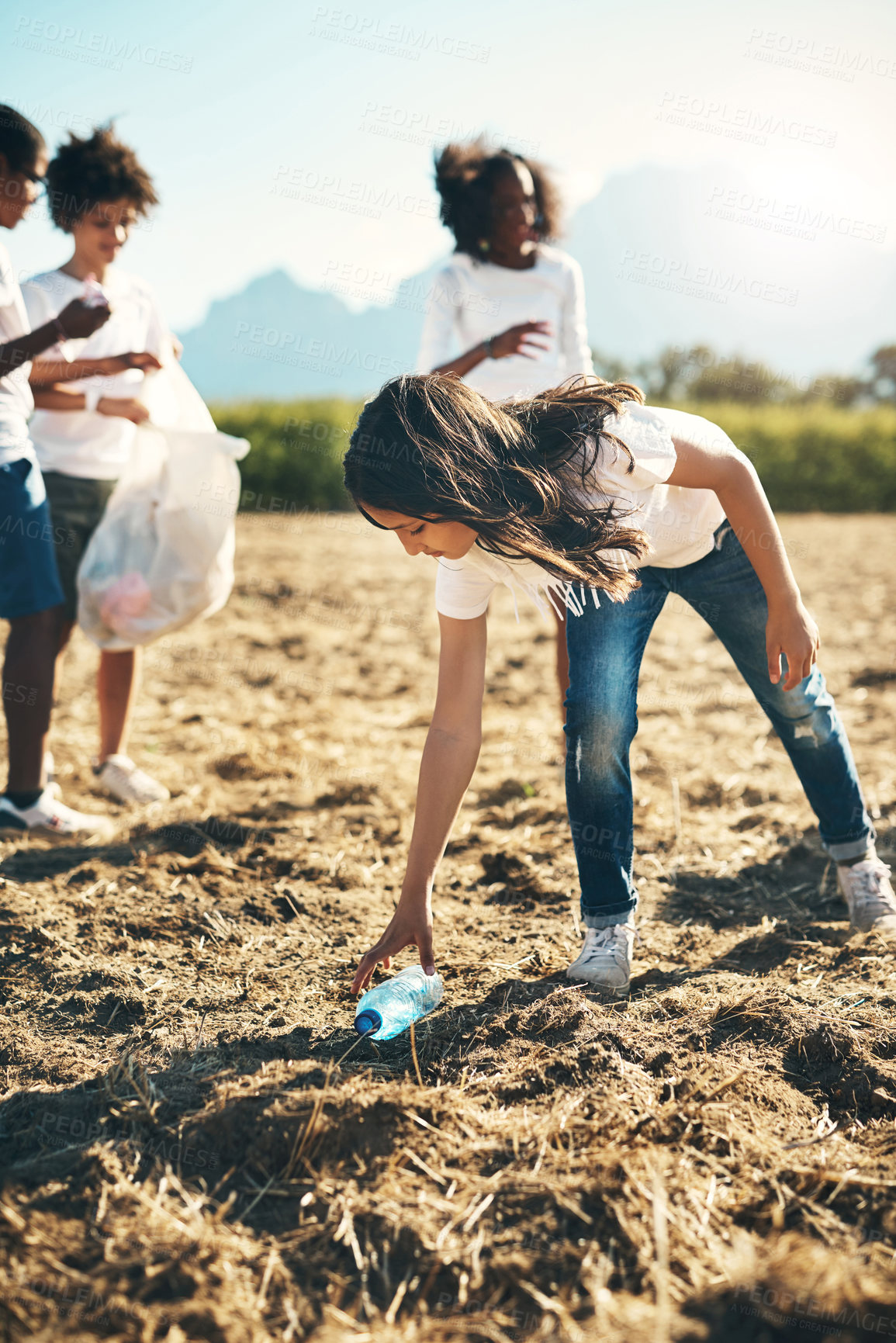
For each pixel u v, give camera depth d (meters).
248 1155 1.61
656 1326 1.25
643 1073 1.85
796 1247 1.38
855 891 2.51
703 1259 1.40
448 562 1.98
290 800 3.61
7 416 3.00
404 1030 2.01
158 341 3.58
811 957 2.38
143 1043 2.01
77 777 3.85
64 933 2.51
